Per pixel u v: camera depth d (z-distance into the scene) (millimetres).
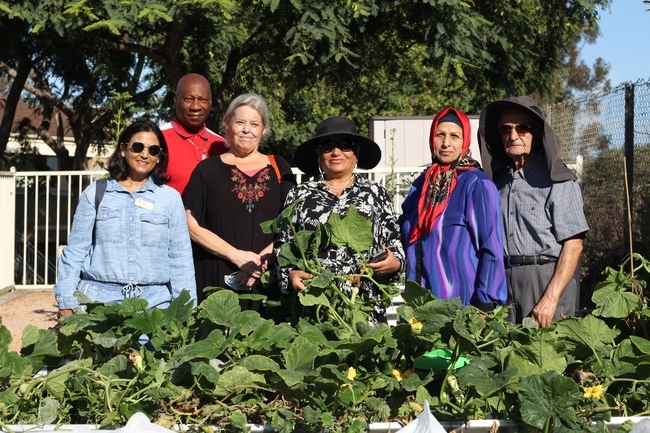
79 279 3590
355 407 2225
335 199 3518
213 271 3914
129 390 2299
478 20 10289
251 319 2521
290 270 3137
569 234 3520
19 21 11016
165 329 2549
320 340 2502
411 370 2469
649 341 2502
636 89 6285
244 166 4027
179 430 2189
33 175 10016
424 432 1990
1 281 9898
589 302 7082
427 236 3553
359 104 13781
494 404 2270
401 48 11656
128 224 3568
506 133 3643
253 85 14172
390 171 8258
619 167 6562
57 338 2732
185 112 4445
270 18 10000
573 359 2520
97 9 9047
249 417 2260
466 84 11875
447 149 3576
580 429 2094
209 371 2227
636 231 6234
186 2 9133
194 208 3951
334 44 9695
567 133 8094
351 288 3045
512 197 3697
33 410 2348
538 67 13180
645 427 2035
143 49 11859
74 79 15531
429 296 2496
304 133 18016
